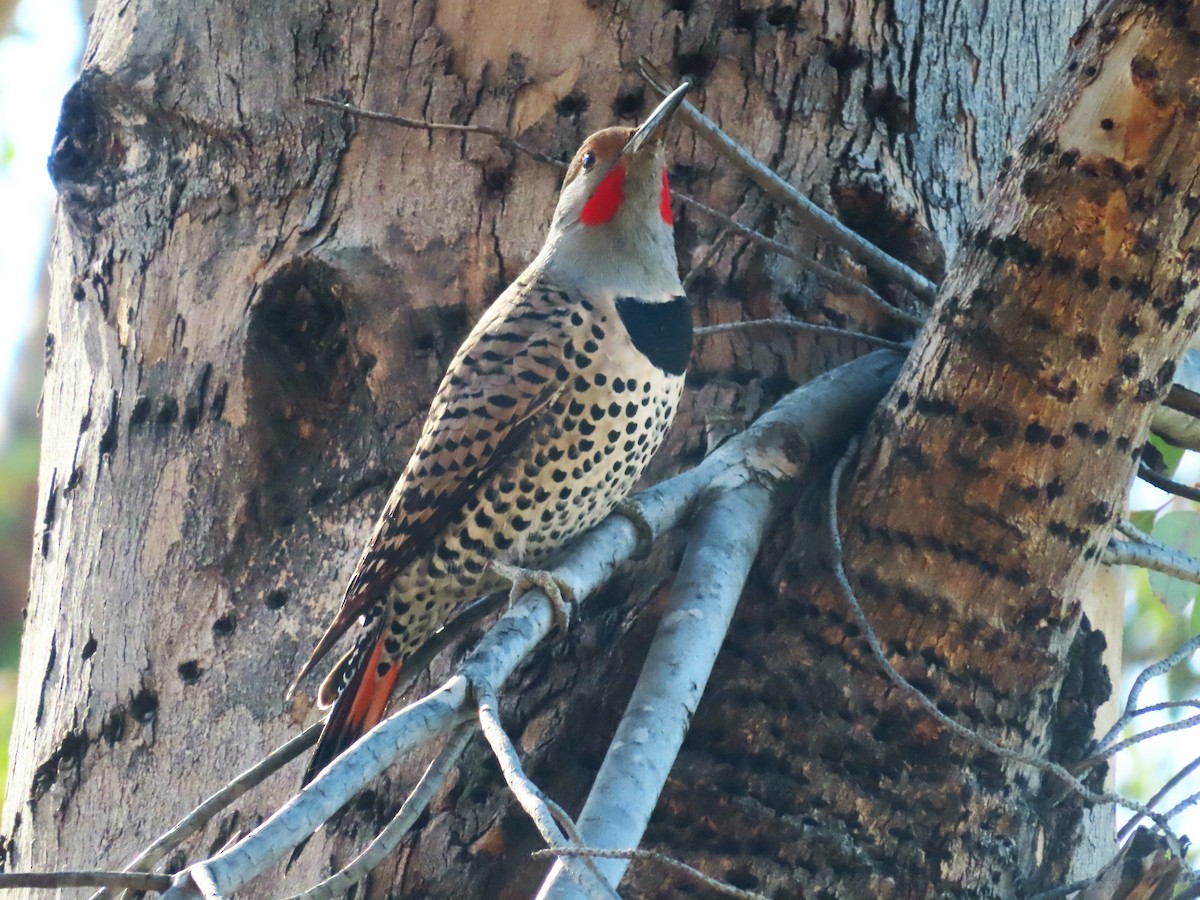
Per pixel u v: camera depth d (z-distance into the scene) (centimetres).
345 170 801
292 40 827
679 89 707
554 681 688
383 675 718
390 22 823
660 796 652
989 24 878
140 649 755
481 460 712
